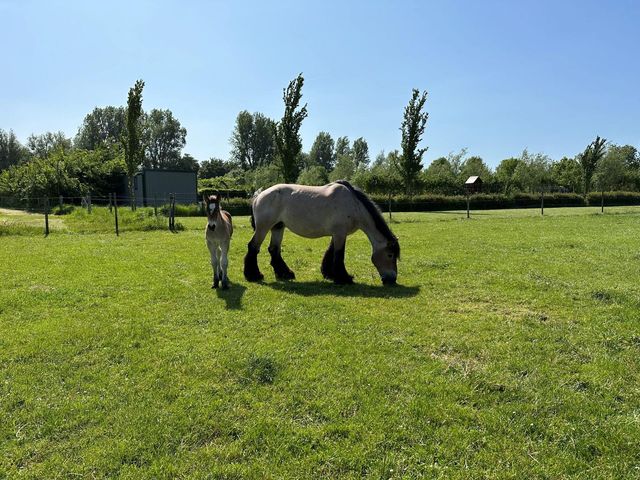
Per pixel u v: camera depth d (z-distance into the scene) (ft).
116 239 46.83
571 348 15.84
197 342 16.30
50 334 16.81
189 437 10.41
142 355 15.02
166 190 133.39
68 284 24.94
